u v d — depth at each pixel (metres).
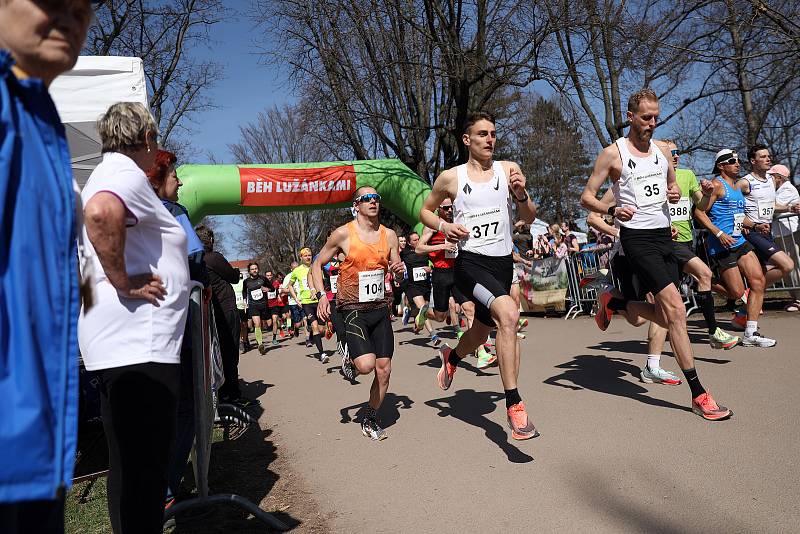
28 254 1.30
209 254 6.22
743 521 2.66
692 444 3.70
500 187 4.13
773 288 8.94
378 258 4.77
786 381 4.89
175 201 3.75
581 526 2.78
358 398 6.43
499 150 29.52
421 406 5.58
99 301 2.30
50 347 1.31
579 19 13.73
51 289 1.34
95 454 4.73
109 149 2.41
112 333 2.30
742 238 6.65
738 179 7.02
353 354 4.64
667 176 4.72
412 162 19.05
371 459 4.19
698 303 9.38
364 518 3.19
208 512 3.41
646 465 3.43
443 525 2.97
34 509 1.38
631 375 5.74
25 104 1.39
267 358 11.48
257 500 3.65
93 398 4.94
